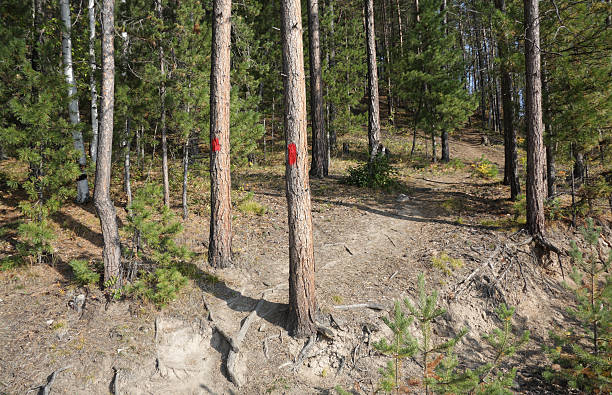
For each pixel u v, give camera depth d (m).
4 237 8.72
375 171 15.37
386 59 30.42
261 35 19.55
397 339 4.77
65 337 6.27
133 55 10.45
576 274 6.58
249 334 6.73
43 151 7.71
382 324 7.01
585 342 7.92
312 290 6.71
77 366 5.88
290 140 6.36
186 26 10.56
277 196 13.38
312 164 16.81
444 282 8.34
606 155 10.66
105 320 6.69
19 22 9.53
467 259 9.20
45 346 6.06
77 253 8.56
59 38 11.10
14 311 6.66
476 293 8.40
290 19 6.17
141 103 10.27
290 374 6.16
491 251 9.55
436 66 20.33
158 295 6.95
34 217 7.80
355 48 23.30
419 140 28.84
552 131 11.20
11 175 12.47
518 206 11.24
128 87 9.91
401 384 6.10
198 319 6.95
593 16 10.86
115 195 11.89
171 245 7.34
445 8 21.23
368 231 11.01
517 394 6.47
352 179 15.45
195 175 14.84
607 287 6.14
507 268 9.12
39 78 7.83
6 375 5.57
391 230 11.10
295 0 6.17
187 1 11.02
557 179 15.55
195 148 16.31
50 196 8.64
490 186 15.95
